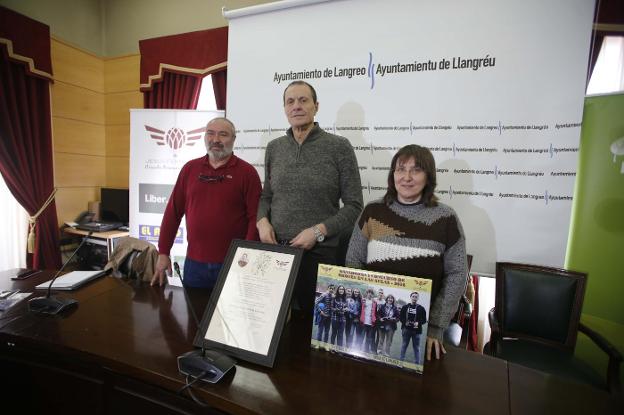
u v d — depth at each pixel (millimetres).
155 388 800
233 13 2068
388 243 1103
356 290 839
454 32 1657
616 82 1772
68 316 1056
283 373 775
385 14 1766
